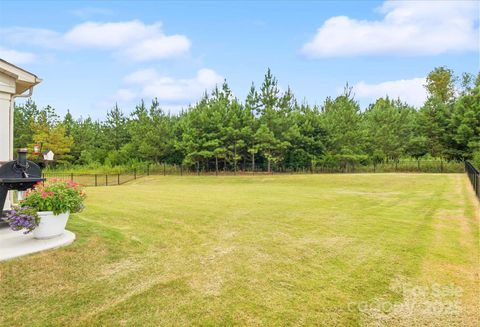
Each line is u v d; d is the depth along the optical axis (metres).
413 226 7.55
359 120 33.31
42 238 5.07
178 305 3.54
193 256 5.18
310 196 13.45
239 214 8.89
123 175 31.62
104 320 3.21
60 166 38.34
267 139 28.91
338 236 6.59
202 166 33.59
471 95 30.98
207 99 33.41
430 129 32.97
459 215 8.88
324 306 3.58
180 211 9.15
